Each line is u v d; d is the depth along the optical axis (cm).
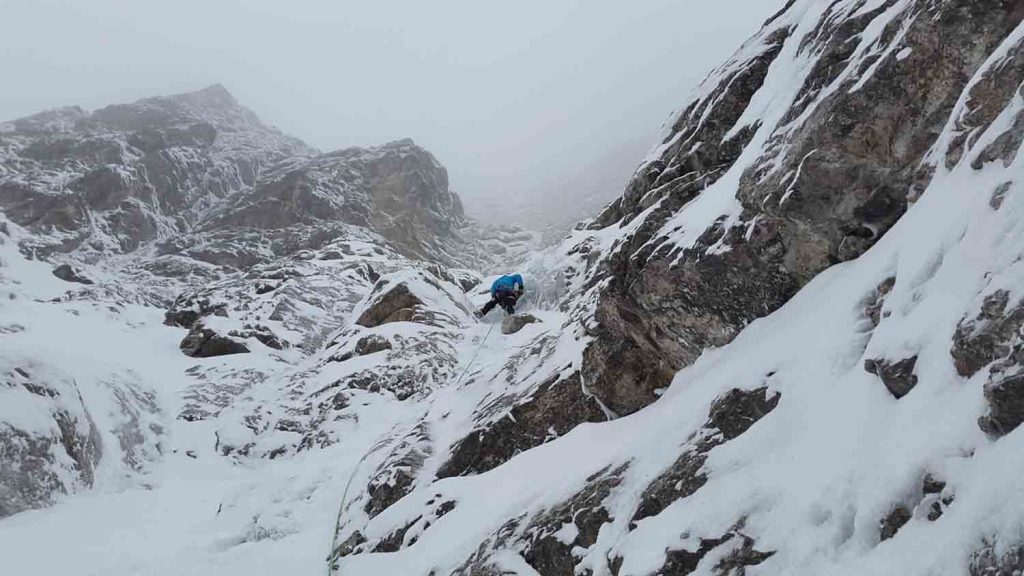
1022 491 177
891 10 359
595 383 545
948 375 232
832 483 251
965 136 289
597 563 341
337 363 1304
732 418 346
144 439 988
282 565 567
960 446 210
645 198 594
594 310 590
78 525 688
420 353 1245
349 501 682
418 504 558
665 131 698
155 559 609
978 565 178
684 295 452
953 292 246
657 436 397
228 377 1340
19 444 723
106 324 1655
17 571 578
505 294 1372
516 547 401
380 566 498
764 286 410
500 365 788
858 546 225
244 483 799
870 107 342
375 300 1514
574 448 500
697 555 280
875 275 308
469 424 666
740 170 449
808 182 363
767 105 480
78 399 832
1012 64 269
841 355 299
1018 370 193
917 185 326
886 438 242
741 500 286
